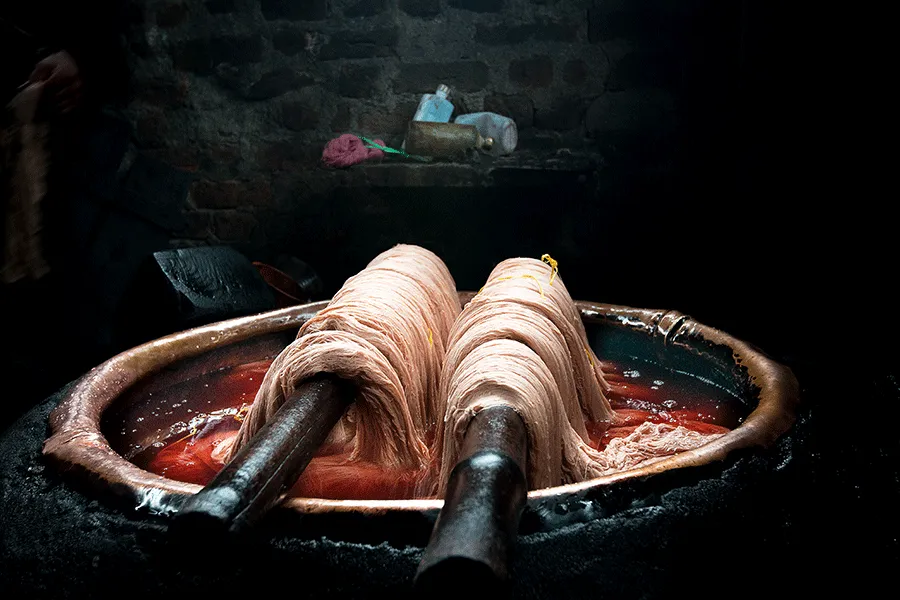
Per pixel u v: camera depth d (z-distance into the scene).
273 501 0.95
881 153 4.37
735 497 1.07
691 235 4.90
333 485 1.32
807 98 4.51
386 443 1.36
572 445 1.33
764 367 1.55
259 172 5.12
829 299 4.42
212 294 3.18
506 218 4.91
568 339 1.56
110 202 4.60
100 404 1.45
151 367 1.66
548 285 1.65
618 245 4.96
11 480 1.18
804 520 1.09
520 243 4.94
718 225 4.86
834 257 4.51
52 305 4.29
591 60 4.87
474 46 4.93
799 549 1.05
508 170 4.75
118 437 1.50
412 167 4.80
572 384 1.47
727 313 4.61
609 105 4.88
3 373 3.75
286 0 4.94
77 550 1.01
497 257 4.98
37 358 3.97
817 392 1.44
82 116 4.48
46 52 2.30
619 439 1.51
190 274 3.21
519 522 0.92
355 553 0.93
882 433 1.32
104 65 4.99
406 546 0.93
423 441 1.47
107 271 4.50
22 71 2.24
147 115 5.07
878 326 4.14
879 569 1.07
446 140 4.75
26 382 3.76
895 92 4.31
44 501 1.10
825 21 4.39
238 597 0.92
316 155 5.08
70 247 4.43
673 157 4.88
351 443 1.44
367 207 4.98
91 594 0.96
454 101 5.00
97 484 1.08
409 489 1.32
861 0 4.29
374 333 1.38
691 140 4.85
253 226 5.18
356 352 1.27
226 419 1.66
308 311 2.07
